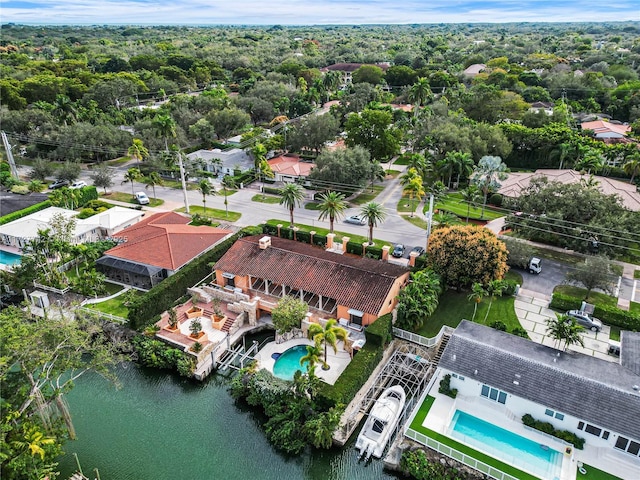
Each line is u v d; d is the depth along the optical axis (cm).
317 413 4275
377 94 15750
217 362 5103
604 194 7331
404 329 5222
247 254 6175
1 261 7025
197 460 4084
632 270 6569
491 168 8350
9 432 3425
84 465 4031
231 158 11194
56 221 6544
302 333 5416
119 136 11231
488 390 4256
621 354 4425
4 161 10831
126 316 5703
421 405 4300
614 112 14312
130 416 4544
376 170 9462
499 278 5612
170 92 18225
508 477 3578
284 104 14962
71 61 19550
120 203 9212
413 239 7600
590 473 3616
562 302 5625
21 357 3481
